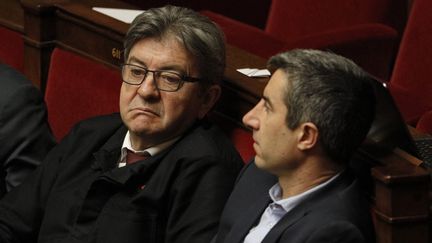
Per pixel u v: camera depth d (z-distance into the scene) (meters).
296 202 4.40
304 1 9.62
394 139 4.98
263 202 4.64
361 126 4.34
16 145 6.16
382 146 4.87
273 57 4.47
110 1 7.62
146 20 5.26
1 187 6.22
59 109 7.04
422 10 8.48
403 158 4.77
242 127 5.64
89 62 6.88
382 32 8.94
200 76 5.28
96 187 5.37
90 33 6.98
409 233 4.62
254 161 4.89
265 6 12.48
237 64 6.21
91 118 5.80
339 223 4.15
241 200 4.76
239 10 12.36
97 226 5.29
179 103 5.25
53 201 5.58
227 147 5.31
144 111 5.24
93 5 7.39
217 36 5.33
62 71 7.05
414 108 8.18
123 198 5.29
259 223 4.61
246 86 5.52
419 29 8.51
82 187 5.50
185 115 5.30
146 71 5.24
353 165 4.85
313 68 4.32
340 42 8.71
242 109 5.61
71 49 7.23
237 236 4.61
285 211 4.46
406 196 4.57
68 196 5.53
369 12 9.28
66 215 5.50
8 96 6.20
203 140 5.25
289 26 9.75
